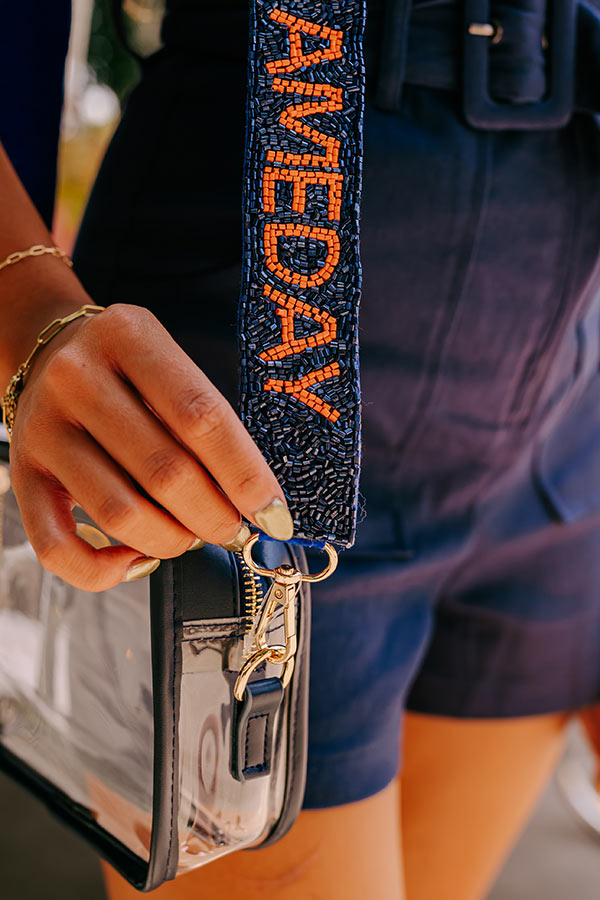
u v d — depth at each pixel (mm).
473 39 687
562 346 792
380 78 681
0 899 1594
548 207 735
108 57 1954
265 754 583
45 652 713
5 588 761
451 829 1073
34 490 500
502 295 747
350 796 773
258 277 535
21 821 1818
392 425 774
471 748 1043
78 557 491
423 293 728
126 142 775
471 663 1002
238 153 701
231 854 727
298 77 539
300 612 585
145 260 748
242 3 703
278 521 466
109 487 466
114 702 624
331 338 539
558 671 1026
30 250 618
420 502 821
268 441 538
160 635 542
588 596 1015
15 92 842
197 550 549
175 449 458
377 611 812
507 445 828
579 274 760
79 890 1642
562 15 710
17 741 797
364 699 793
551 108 710
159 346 466
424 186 698
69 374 472
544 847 1873
